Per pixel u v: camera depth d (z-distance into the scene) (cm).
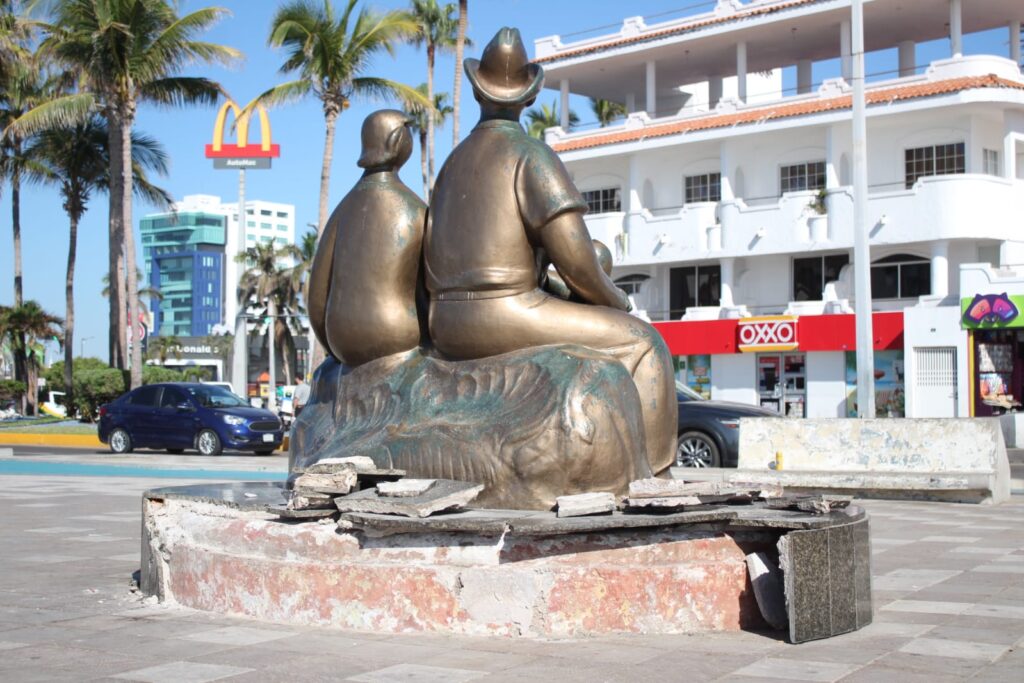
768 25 3553
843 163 3453
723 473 1445
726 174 3625
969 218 3103
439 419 648
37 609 640
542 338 654
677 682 463
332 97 3234
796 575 536
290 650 524
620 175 3994
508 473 608
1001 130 3331
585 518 545
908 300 3331
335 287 714
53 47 3253
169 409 2423
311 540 587
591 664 491
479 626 549
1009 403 3095
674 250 3653
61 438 2970
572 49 4084
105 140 4325
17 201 5128
